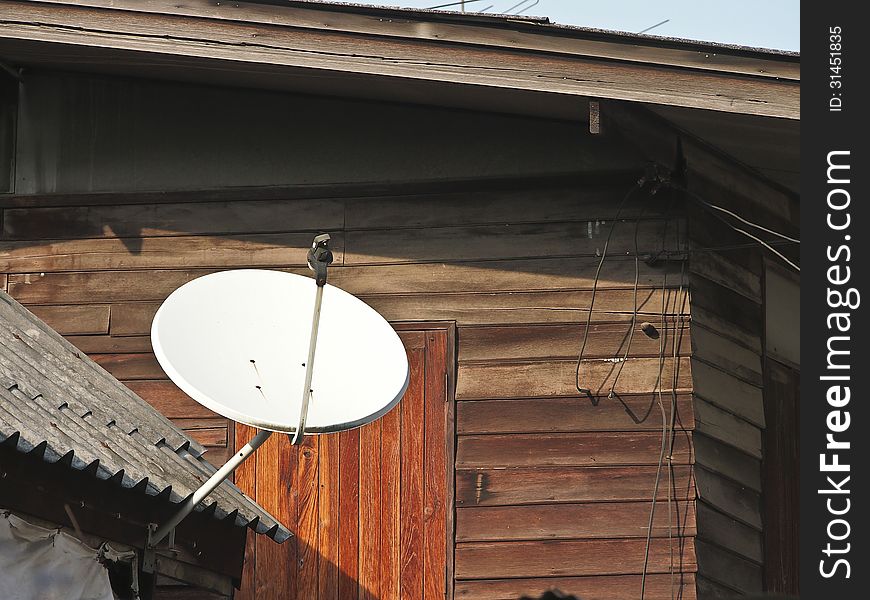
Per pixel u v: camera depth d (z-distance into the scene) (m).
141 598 17.61
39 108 25.78
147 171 25.25
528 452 22.78
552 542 22.34
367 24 20.95
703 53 20.39
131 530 17.47
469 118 24.39
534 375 23.12
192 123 25.34
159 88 25.61
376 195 24.38
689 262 23.14
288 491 23.47
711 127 22.41
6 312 20.34
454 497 22.81
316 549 23.14
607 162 23.73
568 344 23.16
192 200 24.98
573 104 22.34
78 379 19.59
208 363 16.80
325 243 15.54
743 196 24.16
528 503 22.56
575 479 22.53
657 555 22.00
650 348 22.92
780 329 24.20
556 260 23.56
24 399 17.73
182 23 21.28
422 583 22.64
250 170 24.94
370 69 20.88
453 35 20.77
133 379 24.45
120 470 17.06
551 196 23.81
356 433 23.52
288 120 25.05
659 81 20.42
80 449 17.16
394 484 23.16
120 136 25.48
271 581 23.11
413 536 22.88
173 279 24.73
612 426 22.69
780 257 24.23
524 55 20.66
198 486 18.78
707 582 21.89
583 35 20.48
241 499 20.22
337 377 17.58
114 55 23.11
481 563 22.45
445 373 23.36
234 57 21.14
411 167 24.38
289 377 17.33
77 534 16.72
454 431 23.08
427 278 23.81
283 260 24.42
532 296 23.47
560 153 23.91
